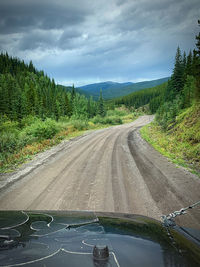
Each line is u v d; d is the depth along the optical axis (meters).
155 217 3.39
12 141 11.98
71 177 5.93
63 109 73.81
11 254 0.80
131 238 1.04
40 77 181.88
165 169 6.79
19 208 3.80
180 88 44.12
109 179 5.71
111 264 0.75
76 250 0.85
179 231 1.30
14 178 5.88
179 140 12.52
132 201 4.12
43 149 11.09
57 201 4.15
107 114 69.12
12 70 187.12
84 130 25.56
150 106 129.38
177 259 0.86
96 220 1.36
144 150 10.62
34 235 1.02
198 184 5.14
